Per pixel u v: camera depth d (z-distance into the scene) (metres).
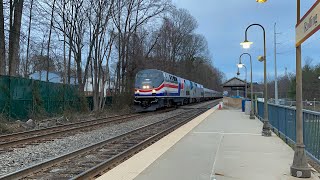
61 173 9.65
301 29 7.62
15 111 25.53
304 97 70.31
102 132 20.22
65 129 21.31
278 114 16.75
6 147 14.34
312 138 9.88
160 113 37.50
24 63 50.41
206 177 8.27
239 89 66.44
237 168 9.22
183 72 90.75
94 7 40.00
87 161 11.41
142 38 48.72
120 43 45.28
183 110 43.19
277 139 15.12
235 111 39.84
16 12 30.53
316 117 9.40
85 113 35.28
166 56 72.56
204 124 22.42
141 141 16.14
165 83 39.88
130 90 44.84
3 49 28.53
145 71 39.75
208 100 98.69
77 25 39.66
